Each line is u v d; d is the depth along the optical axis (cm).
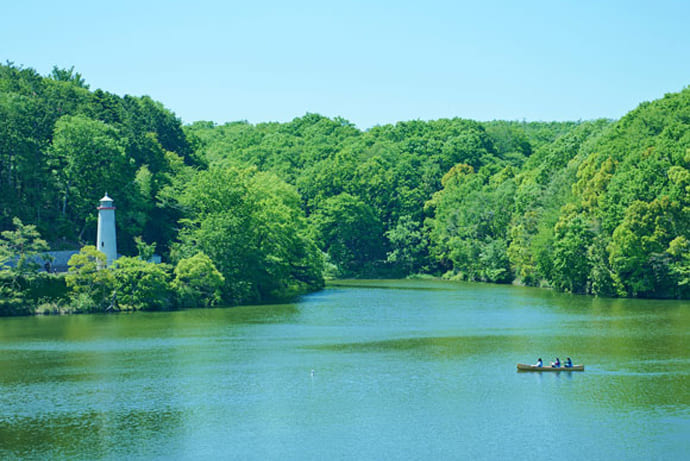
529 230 18525
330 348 8881
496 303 14150
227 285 13950
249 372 7562
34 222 13838
